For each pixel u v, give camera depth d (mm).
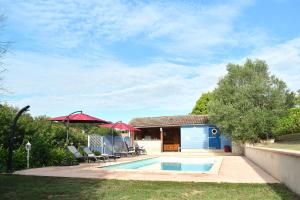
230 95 30625
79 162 20703
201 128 36750
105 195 9047
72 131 23172
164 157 27578
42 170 15180
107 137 26969
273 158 12938
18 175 13227
